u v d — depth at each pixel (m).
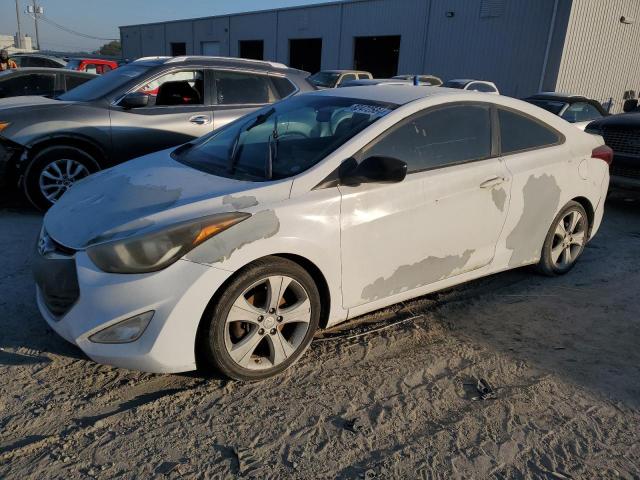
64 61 15.96
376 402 2.92
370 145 3.30
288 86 6.93
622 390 3.15
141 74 6.14
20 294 3.88
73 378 2.99
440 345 3.56
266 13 31.94
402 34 24.59
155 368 2.71
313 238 3.00
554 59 19.52
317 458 2.49
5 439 2.51
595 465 2.54
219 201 2.92
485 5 21.14
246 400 2.88
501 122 4.00
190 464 2.42
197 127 6.27
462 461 2.52
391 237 3.33
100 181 3.55
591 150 4.62
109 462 2.41
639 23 21.39
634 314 4.15
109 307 2.63
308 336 3.15
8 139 5.45
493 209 3.84
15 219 5.63
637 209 7.64
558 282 4.68
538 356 3.48
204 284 2.68
